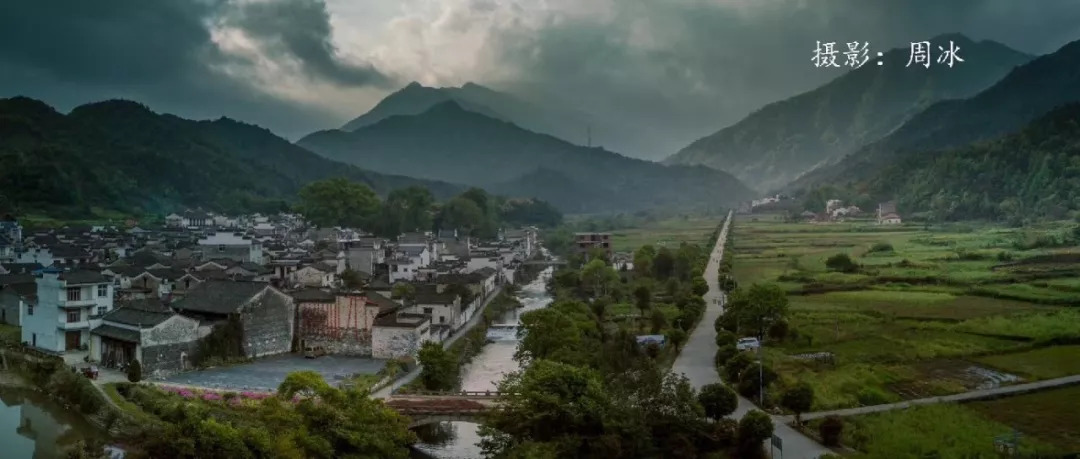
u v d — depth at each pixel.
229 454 61.62
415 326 121.38
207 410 76.50
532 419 69.31
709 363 109.69
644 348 111.00
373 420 72.56
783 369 101.88
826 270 197.50
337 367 115.00
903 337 119.50
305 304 128.12
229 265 163.00
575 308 125.25
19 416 91.56
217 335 114.88
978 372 99.31
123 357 105.44
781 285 175.62
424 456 82.62
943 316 133.62
